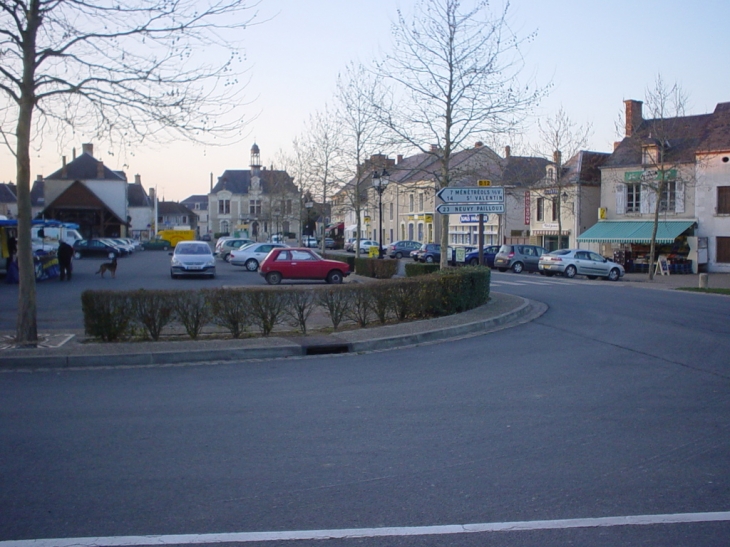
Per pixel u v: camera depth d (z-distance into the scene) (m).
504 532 4.54
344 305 13.79
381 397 8.39
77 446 6.43
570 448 6.36
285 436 6.75
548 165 47.09
